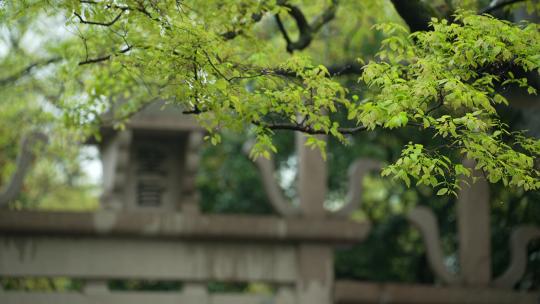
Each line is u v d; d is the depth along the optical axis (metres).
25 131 18.08
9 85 16.88
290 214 16.30
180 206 16.56
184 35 8.30
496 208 19.34
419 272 23.05
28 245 15.43
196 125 16.08
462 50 8.00
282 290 16.31
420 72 8.30
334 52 16.80
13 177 15.43
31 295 15.31
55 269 15.46
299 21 11.70
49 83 16.25
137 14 8.62
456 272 23.95
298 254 16.39
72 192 23.55
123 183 15.95
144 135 16.47
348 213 16.52
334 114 11.44
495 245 20.89
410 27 10.20
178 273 15.91
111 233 15.62
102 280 15.65
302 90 8.72
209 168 25.02
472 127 7.70
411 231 24.11
